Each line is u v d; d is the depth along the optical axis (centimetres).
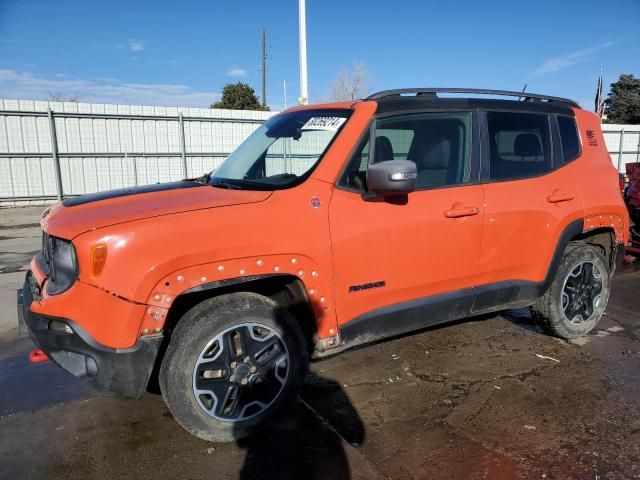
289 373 302
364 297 320
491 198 364
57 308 259
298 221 292
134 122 1841
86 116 1761
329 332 310
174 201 290
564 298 432
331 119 338
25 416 330
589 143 438
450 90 373
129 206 284
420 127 347
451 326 486
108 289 252
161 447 294
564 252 424
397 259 326
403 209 327
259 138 389
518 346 437
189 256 261
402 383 371
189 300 287
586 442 293
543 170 401
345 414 329
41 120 1706
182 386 272
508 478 263
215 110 1961
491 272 374
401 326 343
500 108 383
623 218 449
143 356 258
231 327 279
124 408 340
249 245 275
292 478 265
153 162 1892
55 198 1761
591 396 348
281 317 295
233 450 290
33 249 941
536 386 364
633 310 538
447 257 348
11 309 552
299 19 1370
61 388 370
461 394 354
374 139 328
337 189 309
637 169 750
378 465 276
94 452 290
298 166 324
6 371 399
